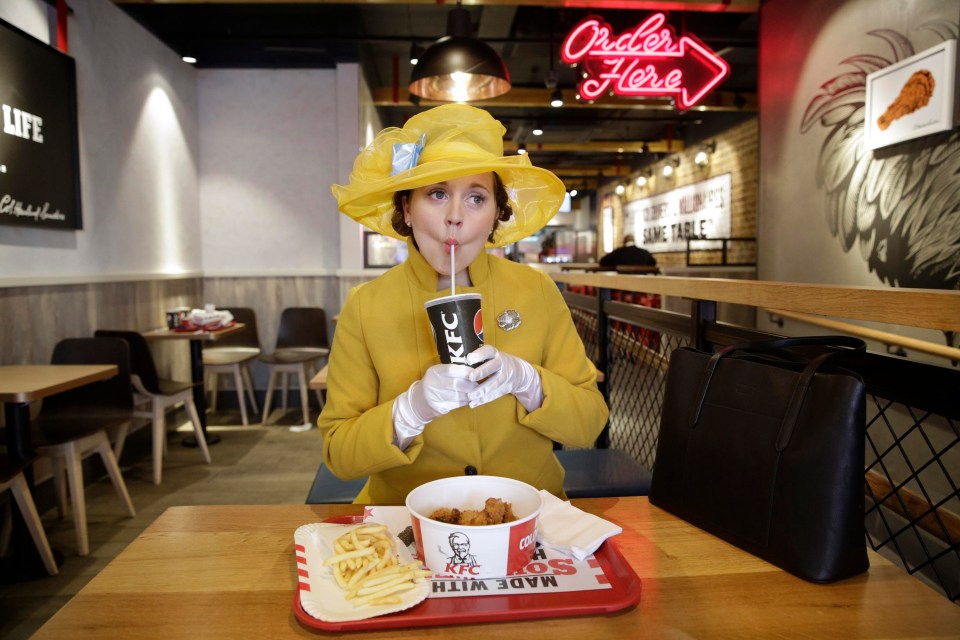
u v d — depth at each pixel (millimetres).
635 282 1880
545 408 944
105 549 2604
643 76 4949
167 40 4992
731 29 6320
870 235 3570
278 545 797
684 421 879
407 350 1018
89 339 2898
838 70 3787
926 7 3105
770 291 1025
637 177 13531
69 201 3426
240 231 5363
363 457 909
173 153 4812
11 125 2975
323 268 5422
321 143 5359
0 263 2949
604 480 1641
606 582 689
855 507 693
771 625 615
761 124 4652
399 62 6969
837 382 698
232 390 5320
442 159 891
